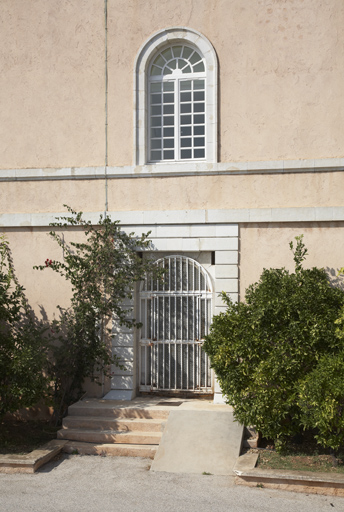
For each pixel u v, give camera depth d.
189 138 10.08
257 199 9.54
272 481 7.04
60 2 10.23
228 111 9.66
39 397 8.47
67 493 6.83
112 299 9.71
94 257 9.53
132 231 9.92
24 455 7.82
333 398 7.07
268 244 9.50
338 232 9.28
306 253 9.34
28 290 10.25
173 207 9.81
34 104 10.30
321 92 9.37
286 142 9.46
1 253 9.92
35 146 10.28
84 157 10.13
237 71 9.63
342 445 7.79
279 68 9.50
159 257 10.07
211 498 6.68
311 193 9.38
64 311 10.11
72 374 9.58
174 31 9.86
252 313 8.09
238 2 9.64
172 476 7.40
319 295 8.02
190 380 9.95
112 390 9.84
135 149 9.93
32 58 10.31
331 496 6.81
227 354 7.99
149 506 6.44
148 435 8.41
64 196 10.17
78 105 10.16
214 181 9.70
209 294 9.87
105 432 8.59
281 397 7.66
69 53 10.20
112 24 10.08
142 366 10.10
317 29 9.40
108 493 6.82
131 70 10.00
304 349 7.71
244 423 7.89
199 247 9.70
